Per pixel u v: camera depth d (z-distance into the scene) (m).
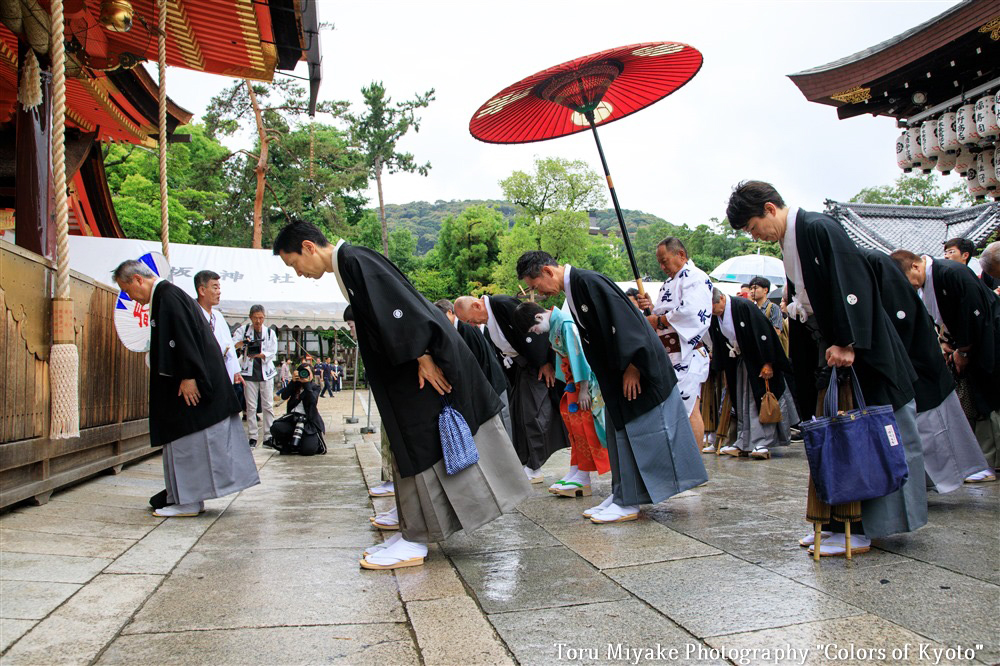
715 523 3.68
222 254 11.77
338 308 11.64
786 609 2.29
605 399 3.86
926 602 2.31
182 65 7.50
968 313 4.44
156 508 4.07
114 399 5.40
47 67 5.09
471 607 2.42
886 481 2.74
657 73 4.73
